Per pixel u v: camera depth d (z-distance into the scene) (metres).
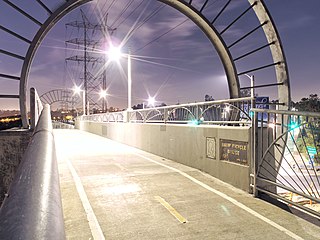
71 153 12.04
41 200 1.01
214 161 7.16
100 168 8.37
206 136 7.58
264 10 8.00
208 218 4.36
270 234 3.79
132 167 8.53
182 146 9.10
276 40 8.20
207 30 8.52
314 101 55.69
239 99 6.54
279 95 8.45
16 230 0.78
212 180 6.84
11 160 5.61
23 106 6.42
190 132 8.55
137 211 4.67
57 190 1.20
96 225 4.08
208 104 7.97
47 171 1.33
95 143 17.25
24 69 6.41
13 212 0.89
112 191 5.85
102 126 24.34
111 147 14.70
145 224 4.12
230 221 4.25
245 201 5.22
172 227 4.02
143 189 6.01
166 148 10.39
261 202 5.17
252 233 3.83
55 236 0.83
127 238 3.67
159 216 4.45
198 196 5.52
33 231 0.79
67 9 6.81
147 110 13.34
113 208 4.81
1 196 5.48
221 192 5.81
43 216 0.91
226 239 3.64
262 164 5.74
